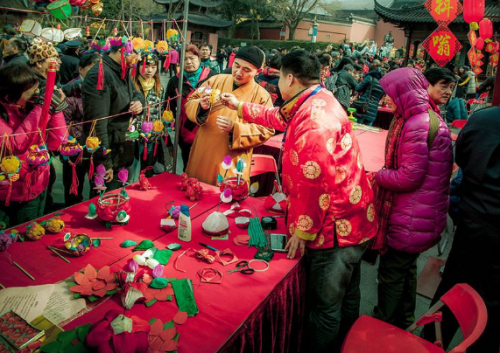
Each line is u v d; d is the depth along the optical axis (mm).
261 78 4770
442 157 1918
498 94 2318
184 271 1568
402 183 1909
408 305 2174
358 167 1674
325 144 1505
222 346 1198
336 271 1682
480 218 1643
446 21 3439
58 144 2090
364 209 1690
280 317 1606
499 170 1584
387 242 2051
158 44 2426
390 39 30094
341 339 2033
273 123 2148
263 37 36969
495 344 1685
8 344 1109
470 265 1712
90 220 1911
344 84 4531
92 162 2195
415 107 1882
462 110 6004
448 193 2002
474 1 3297
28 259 1549
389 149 2023
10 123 1867
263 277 1567
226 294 1447
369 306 2605
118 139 2490
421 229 1951
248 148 2523
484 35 3572
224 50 19078
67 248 1582
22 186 1949
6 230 1695
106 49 2072
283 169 1688
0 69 1798
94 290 1375
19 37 2578
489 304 1655
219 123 2410
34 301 1295
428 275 2939
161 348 1150
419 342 1576
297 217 1605
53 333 1178
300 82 1666
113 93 2326
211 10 33938
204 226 1863
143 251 1666
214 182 2641
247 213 2131
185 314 1305
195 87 3529
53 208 2895
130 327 1139
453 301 1485
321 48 27703
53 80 1728
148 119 2668
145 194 2279
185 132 3672
